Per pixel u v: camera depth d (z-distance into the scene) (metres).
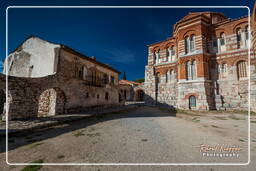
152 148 5.26
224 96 17.66
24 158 4.42
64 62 13.73
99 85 19.11
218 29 19.06
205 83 17.58
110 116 13.33
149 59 25.59
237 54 17.31
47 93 14.13
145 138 6.46
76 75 15.28
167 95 22.62
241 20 17.47
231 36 18.03
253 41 14.64
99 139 6.32
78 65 15.65
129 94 39.78
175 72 22.11
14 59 17.00
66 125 9.19
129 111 17.64
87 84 16.81
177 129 8.22
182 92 19.00
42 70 13.96
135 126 9.01
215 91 18.03
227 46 18.19
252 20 14.30
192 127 8.76
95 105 18.05
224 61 18.09
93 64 18.27
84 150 5.07
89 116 12.20
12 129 7.24
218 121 10.88
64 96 13.73
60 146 5.45
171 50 23.27
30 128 7.63
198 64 18.09
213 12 22.14
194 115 14.16
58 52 13.15
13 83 9.98
